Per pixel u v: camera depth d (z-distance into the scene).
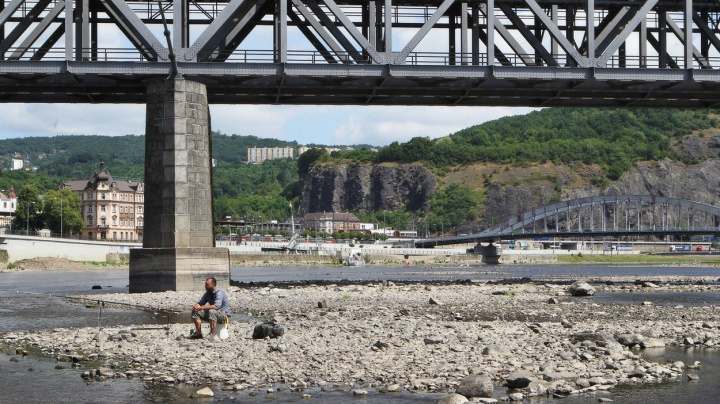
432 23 67.62
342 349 29.81
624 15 74.44
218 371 25.91
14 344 32.94
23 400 22.55
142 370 26.55
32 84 67.31
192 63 65.56
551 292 69.69
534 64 71.88
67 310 50.72
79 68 64.75
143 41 68.38
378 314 45.72
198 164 65.88
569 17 76.62
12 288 88.62
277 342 31.56
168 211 64.69
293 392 23.25
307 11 68.69
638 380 24.73
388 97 78.31
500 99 79.56
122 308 51.94
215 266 65.06
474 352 29.06
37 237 185.00
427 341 31.45
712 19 79.12
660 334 34.97
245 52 66.44
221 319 32.69
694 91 75.12
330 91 73.06
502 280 92.25
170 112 65.25
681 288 79.12
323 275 156.62
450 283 84.62
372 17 70.88
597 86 73.12
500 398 22.31
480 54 71.25
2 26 69.62
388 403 21.80
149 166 65.62
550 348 30.02
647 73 70.12
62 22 72.00
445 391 23.23
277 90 72.62
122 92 71.50
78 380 25.22
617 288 78.69
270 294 62.91
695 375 25.48
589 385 23.98
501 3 72.50
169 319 44.22
